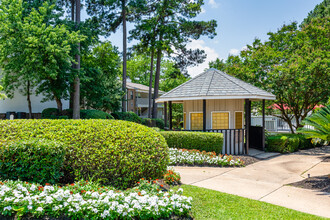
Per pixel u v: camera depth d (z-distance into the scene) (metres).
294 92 13.89
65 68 13.78
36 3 14.68
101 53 22.38
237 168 7.84
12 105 16.62
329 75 12.73
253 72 15.13
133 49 24.48
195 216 3.83
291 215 3.99
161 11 22.05
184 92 10.95
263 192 5.32
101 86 18.77
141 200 3.45
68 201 3.12
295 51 15.43
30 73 12.02
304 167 7.98
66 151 4.51
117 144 4.74
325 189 5.45
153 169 4.93
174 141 9.56
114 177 4.58
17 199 3.06
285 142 10.96
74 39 12.88
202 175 6.75
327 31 15.90
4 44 11.74
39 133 4.79
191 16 23.03
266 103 15.81
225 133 10.24
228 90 10.16
